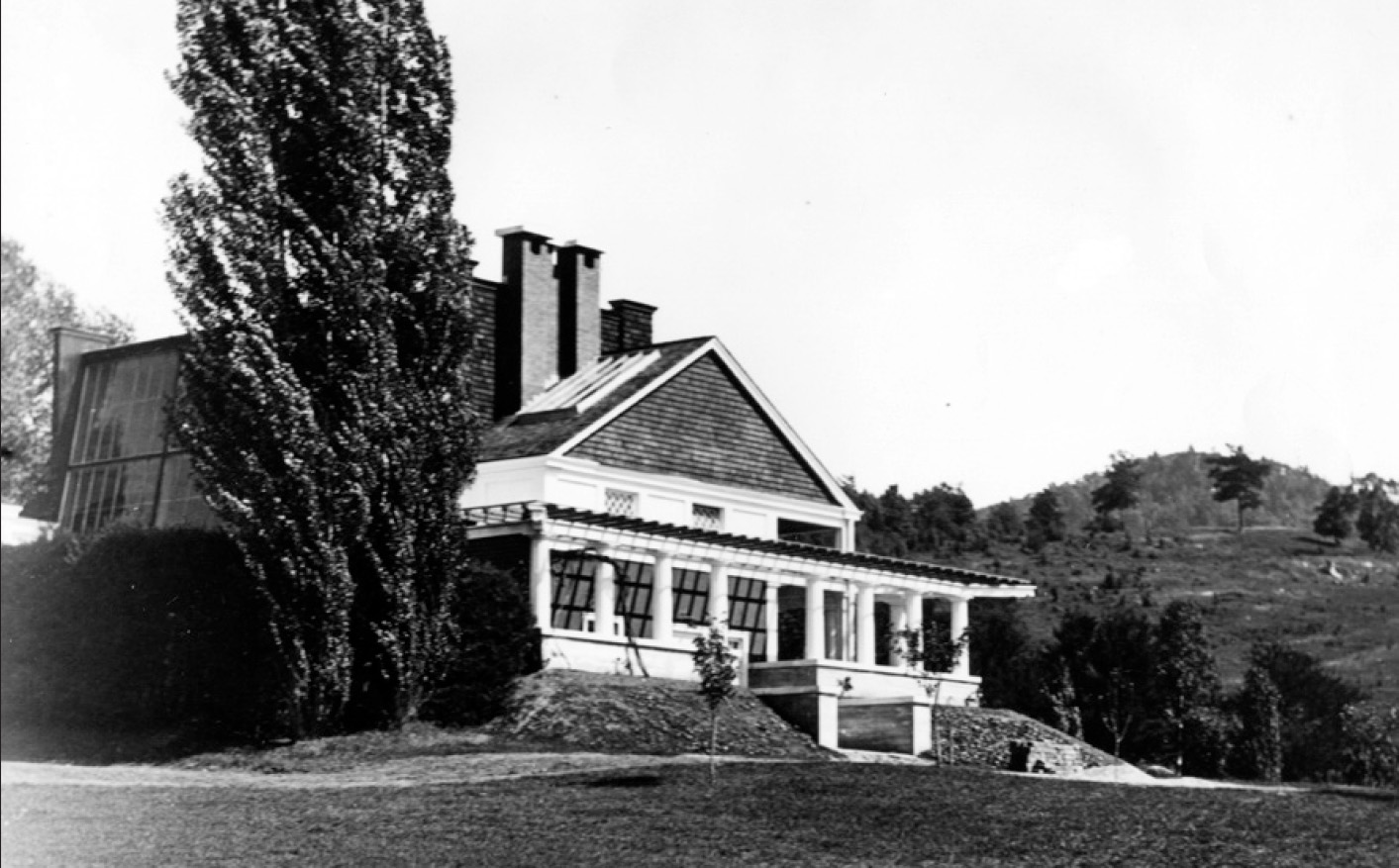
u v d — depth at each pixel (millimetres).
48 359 71750
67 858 24953
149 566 40281
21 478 69938
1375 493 135750
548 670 43000
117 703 40031
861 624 51938
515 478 48250
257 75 38562
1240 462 143375
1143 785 37156
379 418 38812
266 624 39281
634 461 50375
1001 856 26984
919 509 130250
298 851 25688
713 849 26531
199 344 38312
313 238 38594
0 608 40906
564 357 56000
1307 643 104438
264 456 38156
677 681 45656
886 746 44719
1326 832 30094
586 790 31562
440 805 29797
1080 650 63906
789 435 55125
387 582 39094
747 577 53000
